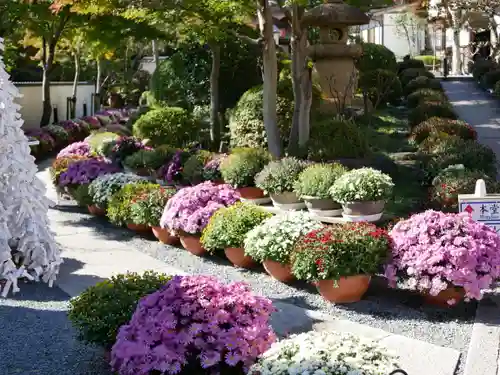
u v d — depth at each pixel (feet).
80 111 81.30
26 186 22.98
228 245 23.61
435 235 19.20
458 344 17.04
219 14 36.60
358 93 57.36
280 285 22.09
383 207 25.84
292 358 12.00
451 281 18.58
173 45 52.90
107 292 15.92
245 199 29.96
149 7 34.99
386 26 114.73
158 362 13.11
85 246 28.27
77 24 54.19
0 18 52.85
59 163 39.27
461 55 105.09
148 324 13.50
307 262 19.81
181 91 50.88
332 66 46.47
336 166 27.35
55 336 18.28
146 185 30.71
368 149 33.40
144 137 45.01
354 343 12.50
